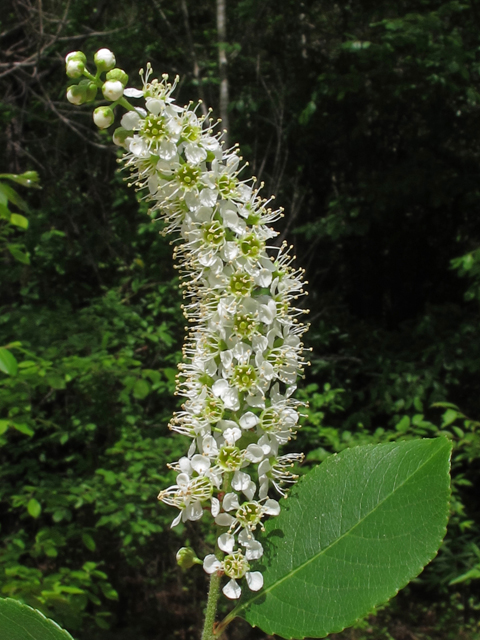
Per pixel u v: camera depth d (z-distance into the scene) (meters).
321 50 9.74
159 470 6.12
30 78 8.84
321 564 1.42
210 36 9.33
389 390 8.45
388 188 8.96
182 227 1.70
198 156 1.60
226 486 1.56
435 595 8.38
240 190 1.65
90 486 5.95
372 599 1.32
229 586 1.48
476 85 9.12
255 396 1.59
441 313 9.14
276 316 1.61
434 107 9.67
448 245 11.43
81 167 9.34
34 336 6.29
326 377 9.40
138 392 5.32
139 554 6.76
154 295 7.79
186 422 1.65
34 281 8.25
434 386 8.30
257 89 9.12
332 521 1.45
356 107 10.02
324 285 11.50
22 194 9.00
